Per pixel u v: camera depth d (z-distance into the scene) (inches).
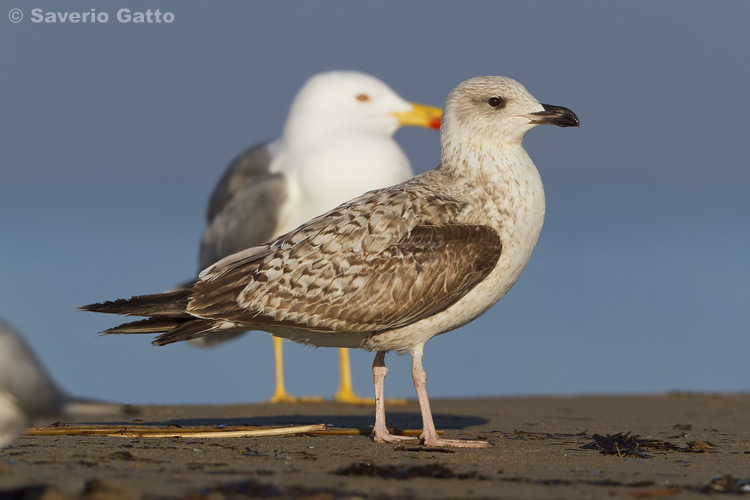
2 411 285.7
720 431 540.4
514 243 468.1
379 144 781.9
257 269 458.6
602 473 366.9
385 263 451.8
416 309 454.3
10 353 278.8
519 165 479.2
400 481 333.7
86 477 316.2
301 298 450.6
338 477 337.1
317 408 665.6
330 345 478.9
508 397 804.6
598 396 808.9
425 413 461.1
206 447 414.0
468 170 478.3
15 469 334.0
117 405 297.3
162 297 466.6
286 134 818.8
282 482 321.1
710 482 343.3
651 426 564.1
